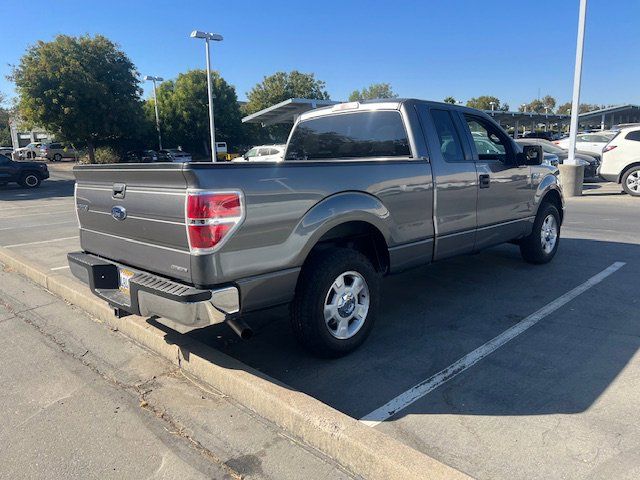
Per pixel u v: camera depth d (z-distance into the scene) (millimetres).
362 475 2609
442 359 3902
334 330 3877
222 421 3152
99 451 2881
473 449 2771
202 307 3104
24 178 24641
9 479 2650
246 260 3252
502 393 3361
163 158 38125
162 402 3398
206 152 49312
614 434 2859
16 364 4031
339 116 5215
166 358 4051
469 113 5199
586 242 7875
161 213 3295
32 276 6371
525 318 4688
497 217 5414
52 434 3057
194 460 2781
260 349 4184
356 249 4367
